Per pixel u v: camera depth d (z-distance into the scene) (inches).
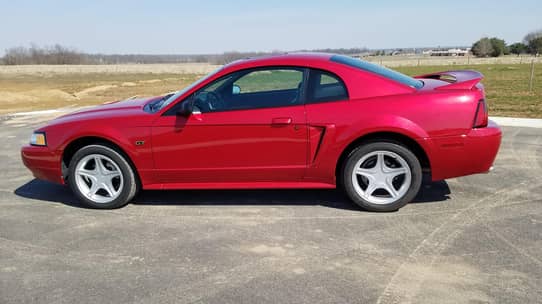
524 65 1844.2
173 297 105.8
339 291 106.0
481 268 114.3
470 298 101.3
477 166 148.4
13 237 144.4
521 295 101.8
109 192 166.9
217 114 153.3
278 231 142.6
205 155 156.1
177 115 155.4
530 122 331.0
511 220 144.7
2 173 224.4
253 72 154.5
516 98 549.3
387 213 154.9
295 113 149.0
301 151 151.6
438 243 129.7
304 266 119.0
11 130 360.5
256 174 156.9
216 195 180.4
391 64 2182.6
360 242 132.3
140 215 161.5
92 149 162.6
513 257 119.6
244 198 175.5
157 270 119.4
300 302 102.1
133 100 197.9
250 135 151.6
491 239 131.1
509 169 202.7
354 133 145.7
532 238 130.9
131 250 132.3
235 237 139.3
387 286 107.7
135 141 158.1
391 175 152.3
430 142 144.1
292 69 152.9
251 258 124.7
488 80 945.5
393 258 121.6
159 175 161.8
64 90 1056.2
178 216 159.2
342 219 150.9
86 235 144.6
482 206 158.1
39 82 1481.3
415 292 104.5
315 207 163.2
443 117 142.9
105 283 113.6
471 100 143.3
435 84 156.3
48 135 167.3
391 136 148.9
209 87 155.6
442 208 157.5
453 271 113.5
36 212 167.6
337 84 149.8
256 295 105.6
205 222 152.5
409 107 144.0
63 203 177.5
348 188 154.4
